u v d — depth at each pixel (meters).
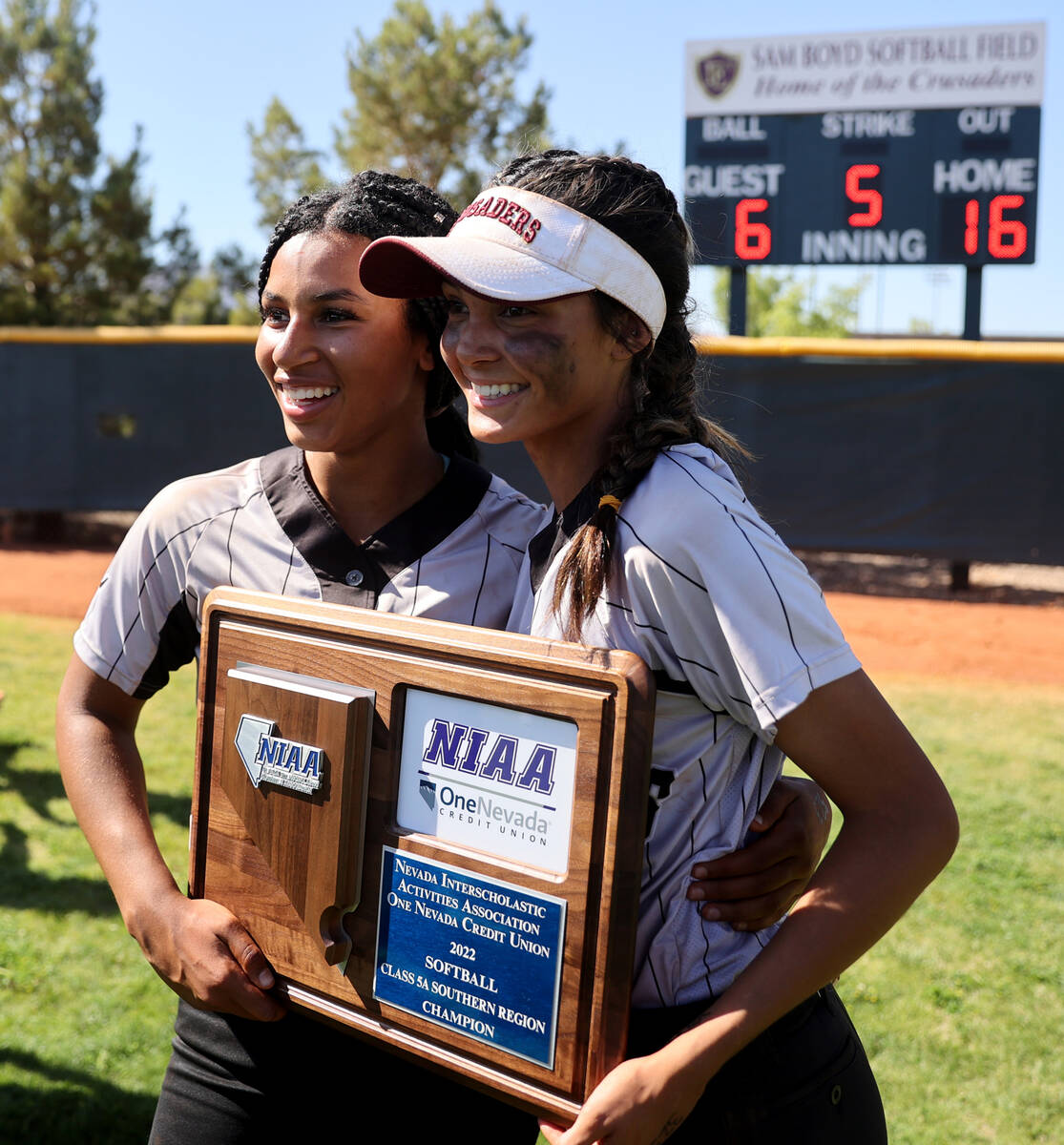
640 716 1.03
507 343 1.19
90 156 15.88
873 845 1.10
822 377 9.86
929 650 8.31
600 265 1.17
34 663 7.18
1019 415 9.61
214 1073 1.42
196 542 1.51
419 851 1.16
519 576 1.44
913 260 10.50
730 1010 1.05
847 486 9.92
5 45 15.33
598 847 1.05
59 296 16.11
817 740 1.11
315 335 1.40
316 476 1.50
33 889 3.93
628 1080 1.02
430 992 1.16
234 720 1.31
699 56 10.77
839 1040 1.27
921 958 3.60
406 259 1.27
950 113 10.29
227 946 1.30
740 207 10.80
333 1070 1.39
